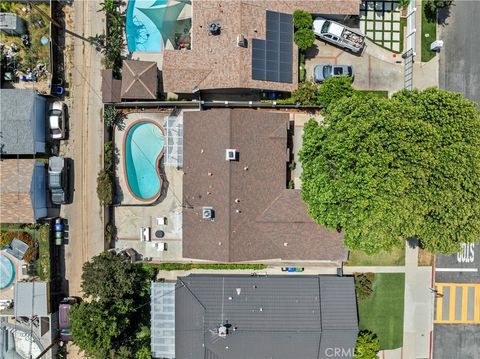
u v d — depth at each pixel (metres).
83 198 42.84
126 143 42.72
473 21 43.34
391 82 43.38
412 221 34.09
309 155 36.09
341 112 34.59
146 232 42.72
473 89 43.41
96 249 42.91
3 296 42.66
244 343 40.56
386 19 43.06
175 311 40.88
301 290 41.41
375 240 34.62
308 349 41.03
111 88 40.88
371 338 42.56
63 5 42.00
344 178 33.47
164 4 43.03
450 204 33.66
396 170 32.50
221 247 38.75
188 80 39.66
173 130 41.88
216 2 38.75
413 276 43.78
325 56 43.03
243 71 38.28
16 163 39.62
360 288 42.81
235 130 38.16
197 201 39.97
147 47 42.97
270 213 39.81
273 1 39.78
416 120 33.06
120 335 40.94
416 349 43.88
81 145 42.62
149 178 43.22
